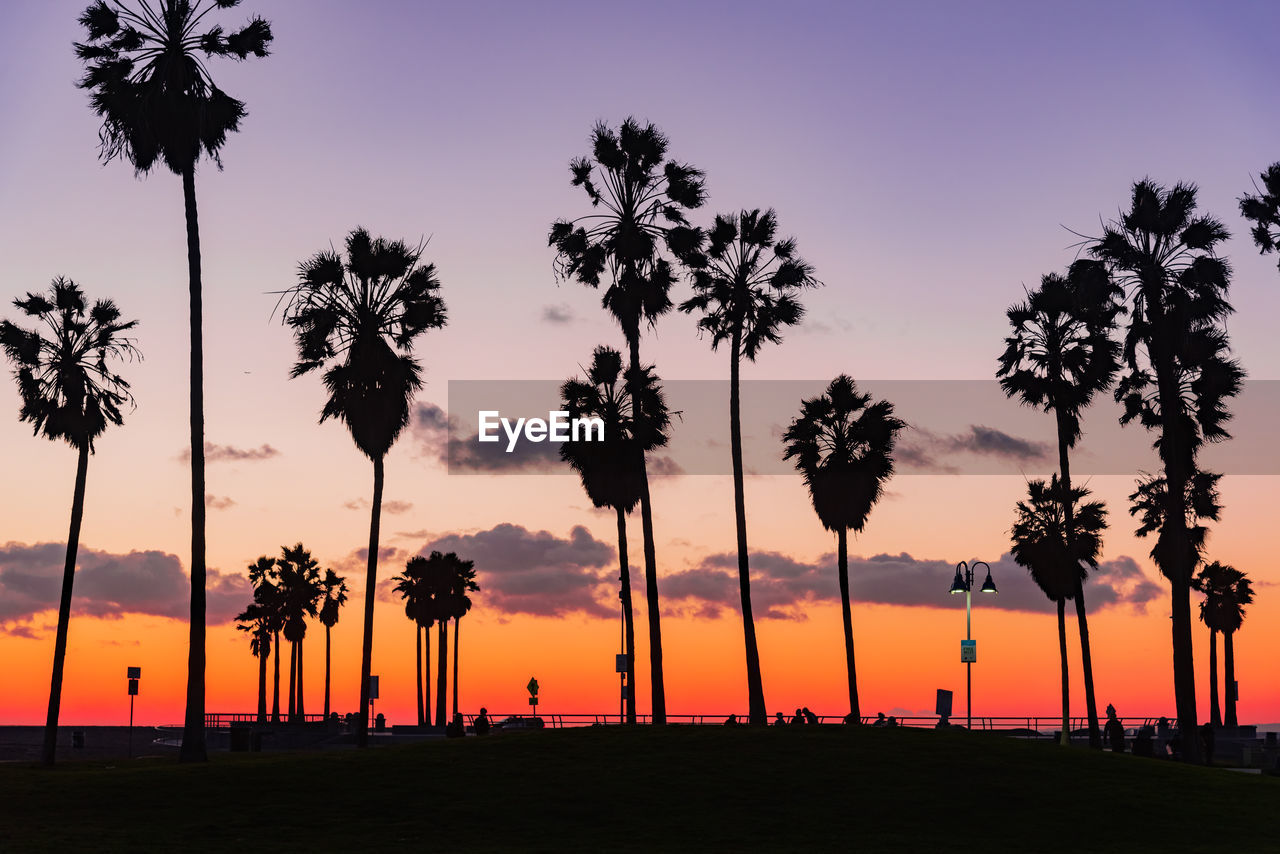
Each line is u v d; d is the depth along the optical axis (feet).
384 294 189.88
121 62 150.82
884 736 134.92
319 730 260.42
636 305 191.72
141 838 94.73
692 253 196.95
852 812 106.73
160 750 239.30
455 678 378.73
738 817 104.58
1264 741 281.33
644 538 181.78
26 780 119.34
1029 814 107.55
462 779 116.06
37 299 183.73
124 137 149.07
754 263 199.00
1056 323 224.33
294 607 404.57
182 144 147.95
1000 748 131.34
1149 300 200.95
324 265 188.14
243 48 151.74
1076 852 95.91
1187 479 206.18
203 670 141.28
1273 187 188.44
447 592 359.87
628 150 196.65
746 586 183.01
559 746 130.11
